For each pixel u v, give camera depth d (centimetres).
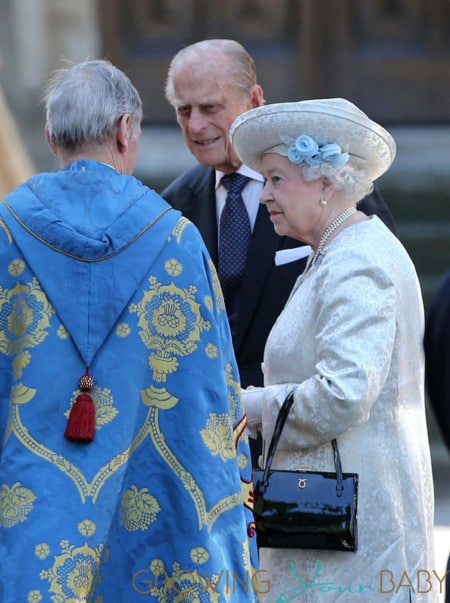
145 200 1041
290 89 4041
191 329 1025
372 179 1184
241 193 1474
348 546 1091
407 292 1137
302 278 1172
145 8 4028
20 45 3931
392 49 4097
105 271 1014
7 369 1015
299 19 4016
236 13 4003
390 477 1121
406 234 3912
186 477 1009
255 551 1051
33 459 992
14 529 982
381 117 4131
